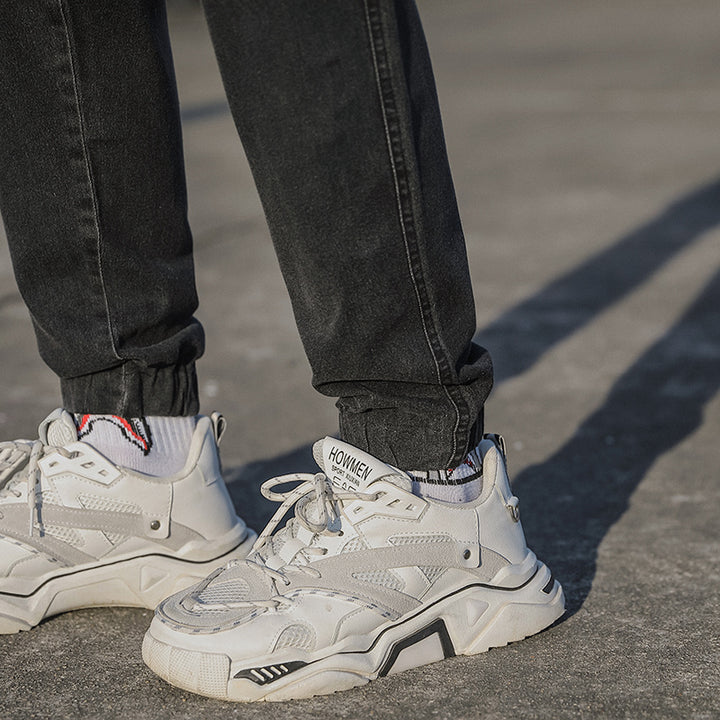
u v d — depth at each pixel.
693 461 2.58
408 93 1.38
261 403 3.10
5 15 1.56
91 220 1.64
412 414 1.56
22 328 3.89
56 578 1.72
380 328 1.48
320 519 1.54
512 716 1.45
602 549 2.07
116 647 1.67
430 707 1.48
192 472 1.76
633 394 3.14
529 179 6.76
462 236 1.52
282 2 1.34
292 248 1.46
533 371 3.38
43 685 1.56
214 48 1.38
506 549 1.64
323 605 1.52
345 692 1.52
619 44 15.21
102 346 1.69
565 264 4.77
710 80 10.98
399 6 1.38
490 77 12.05
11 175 1.64
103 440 1.74
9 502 1.71
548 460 2.62
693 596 1.84
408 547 1.56
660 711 1.46
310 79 1.36
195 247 5.15
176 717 1.47
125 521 1.73
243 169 7.05
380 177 1.40
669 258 4.81
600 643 1.67
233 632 1.49
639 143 7.84
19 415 2.97
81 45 1.58
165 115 1.66
